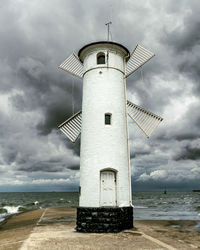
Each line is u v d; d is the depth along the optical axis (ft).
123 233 36.68
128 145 45.65
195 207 163.22
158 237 36.68
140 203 226.17
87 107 45.19
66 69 55.36
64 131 49.44
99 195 39.37
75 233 37.47
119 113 44.88
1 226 72.08
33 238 33.86
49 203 223.71
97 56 48.29
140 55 51.60
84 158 42.55
